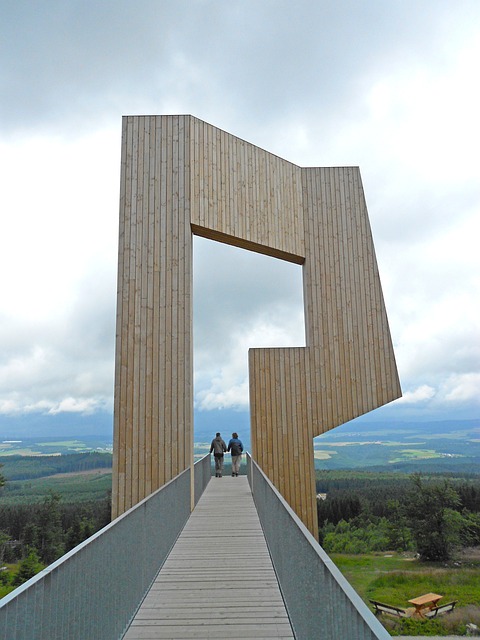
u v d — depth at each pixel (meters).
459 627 15.00
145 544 4.38
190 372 9.45
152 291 9.64
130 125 10.25
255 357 11.33
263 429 11.05
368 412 11.38
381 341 11.75
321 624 2.44
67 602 2.44
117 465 9.01
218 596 4.26
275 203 11.46
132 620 3.75
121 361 9.37
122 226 9.87
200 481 10.44
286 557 3.90
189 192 9.99
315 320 11.55
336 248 11.91
